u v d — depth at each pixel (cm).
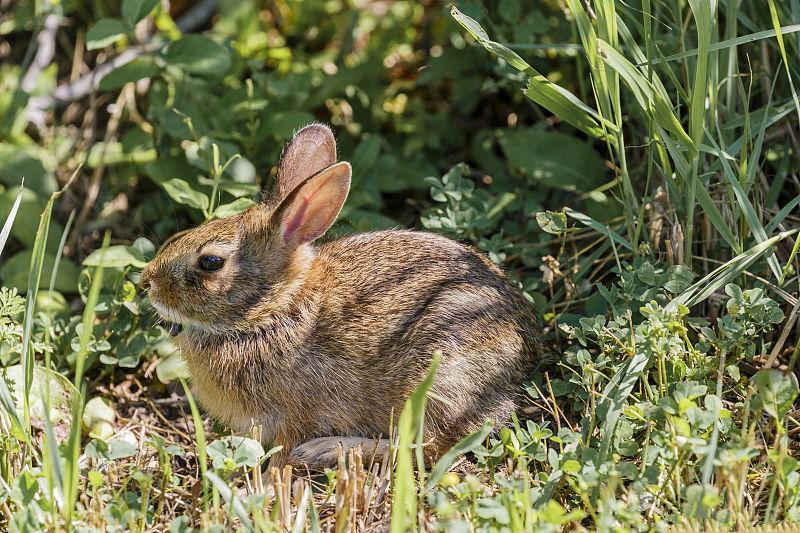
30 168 1195
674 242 929
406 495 658
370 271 912
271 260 886
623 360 849
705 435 766
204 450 709
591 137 1130
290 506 762
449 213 1032
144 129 1214
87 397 976
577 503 766
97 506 719
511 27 1160
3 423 817
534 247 1076
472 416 870
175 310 880
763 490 772
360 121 1268
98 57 1331
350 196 1136
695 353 824
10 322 912
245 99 1180
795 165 1025
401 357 881
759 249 857
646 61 892
